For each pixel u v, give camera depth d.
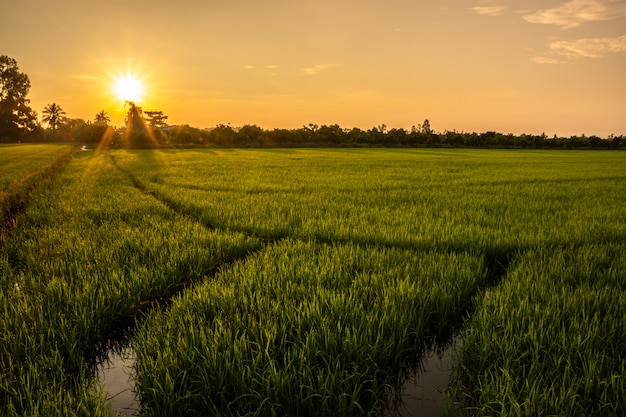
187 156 42.59
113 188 15.70
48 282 5.18
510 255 7.10
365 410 3.18
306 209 10.88
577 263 6.00
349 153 53.41
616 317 4.18
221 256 6.84
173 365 3.35
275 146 75.06
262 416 3.05
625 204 12.16
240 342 3.58
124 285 5.07
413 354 3.99
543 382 3.16
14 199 12.46
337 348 3.60
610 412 2.83
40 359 3.46
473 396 3.29
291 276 5.47
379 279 5.29
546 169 27.23
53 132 129.12
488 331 3.93
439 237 7.73
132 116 131.38
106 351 4.27
